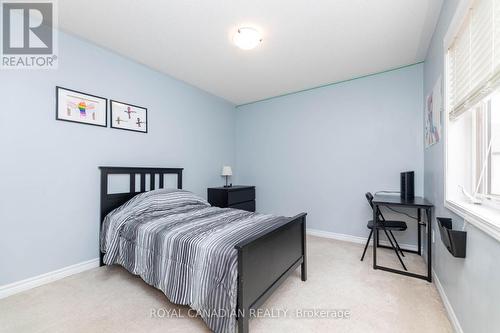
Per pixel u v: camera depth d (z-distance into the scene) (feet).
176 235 5.73
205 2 6.01
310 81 11.33
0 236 6.13
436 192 6.95
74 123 7.59
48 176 6.99
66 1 5.98
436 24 6.82
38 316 5.38
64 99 7.33
